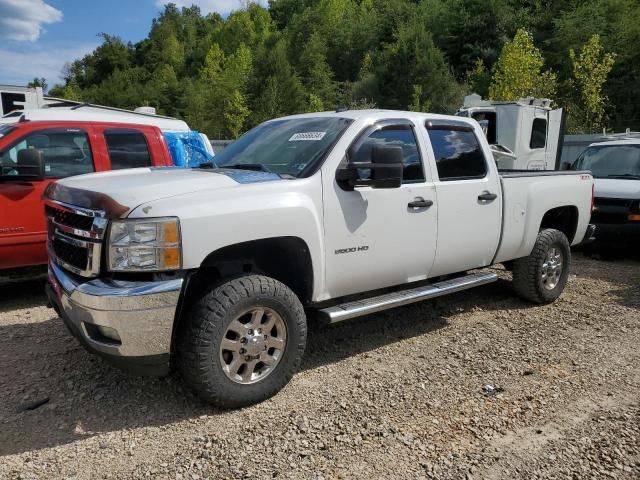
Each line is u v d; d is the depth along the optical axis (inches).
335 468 122.9
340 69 3137.3
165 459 126.3
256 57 2930.6
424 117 196.7
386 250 177.0
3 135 240.7
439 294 193.9
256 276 149.1
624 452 130.1
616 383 166.7
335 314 163.3
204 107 2453.2
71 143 254.4
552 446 132.4
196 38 5231.3
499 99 1217.4
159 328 134.4
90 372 171.6
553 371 174.9
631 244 343.3
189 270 138.6
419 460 126.2
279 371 153.0
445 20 2721.5
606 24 1806.1
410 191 181.9
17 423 141.9
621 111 1608.0
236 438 134.4
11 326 214.4
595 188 357.1
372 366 178.2
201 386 140.8
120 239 132.5
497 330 212.8
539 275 238.4
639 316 231.0
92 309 132.3
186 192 140.5
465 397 156.8
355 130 172.9
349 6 3838.6
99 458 126.8
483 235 209.8
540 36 2236.7
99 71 4677.7
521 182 225.5
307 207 155.4
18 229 234.4
